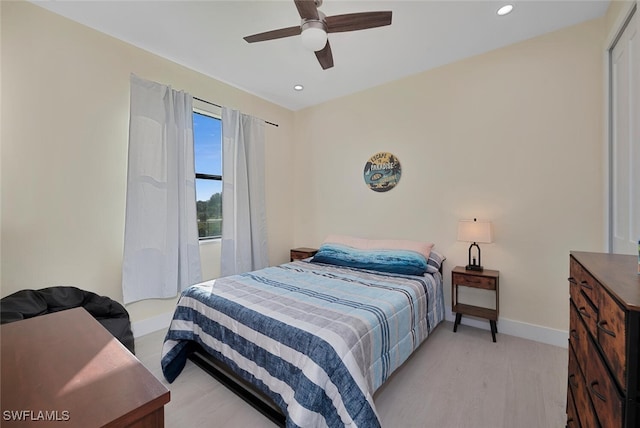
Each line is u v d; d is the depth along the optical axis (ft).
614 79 6.97
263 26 7.80
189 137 9.77
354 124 12.39
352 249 10.59
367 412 4.18
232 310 5.93
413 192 10.80
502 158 8.98
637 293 2.57
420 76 10.53
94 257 7.96
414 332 6.97
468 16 7.40
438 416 5.37
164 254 9.07
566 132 8.00
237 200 11.42
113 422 1.84
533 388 6.18
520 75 8.63
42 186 7.11
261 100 12.91
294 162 14.69
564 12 7.31
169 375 6.49
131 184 8.39
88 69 7.80
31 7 6.91
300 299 6.42
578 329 4.02
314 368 4.30
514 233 8.82
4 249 6.62
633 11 5.79
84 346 2.83
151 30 8.00
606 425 2.77
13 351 2.71
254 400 5.68
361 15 5.83
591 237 7.72
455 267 9.70
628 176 6.13
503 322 8.96
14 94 6.70
